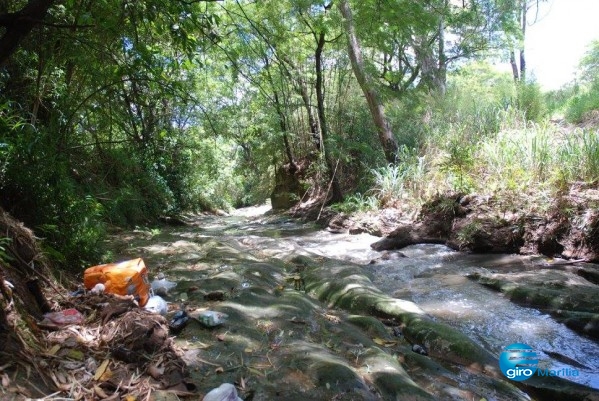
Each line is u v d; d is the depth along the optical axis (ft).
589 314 12.28
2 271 9.00
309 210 42.96
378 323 12.24
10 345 7.36
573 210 19.03
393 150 37.52
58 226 13.70
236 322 11.04
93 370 7.88
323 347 10.08
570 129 31.09
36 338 8.21
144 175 39.81
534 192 21.53
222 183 74.59
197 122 50.19
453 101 38.86
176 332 10.25
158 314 10.48
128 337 8.88
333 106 44.34
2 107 14.14
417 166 31.96
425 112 41.06
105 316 9.74
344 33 35.19
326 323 11.90
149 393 7.48
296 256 20.92
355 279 15.99
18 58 18.06
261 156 58.44
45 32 15.56
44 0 11.48
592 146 21.17
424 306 14.49
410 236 24.91
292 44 37.17
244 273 16.33
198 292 13.78
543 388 9.37
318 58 37.83
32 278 9.86
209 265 18.03
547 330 12.21
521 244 20.59
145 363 8.34
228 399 7.23
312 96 46.26
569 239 18.85
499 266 18.89
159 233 30.42
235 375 8.53
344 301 14.29
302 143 52.95
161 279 15.55
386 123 38.17
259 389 8.10
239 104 54.49
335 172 39.65
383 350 10.50
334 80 44.01
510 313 13.55
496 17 45.11
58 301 10.52
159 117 42.42
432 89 44.24
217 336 10.12
